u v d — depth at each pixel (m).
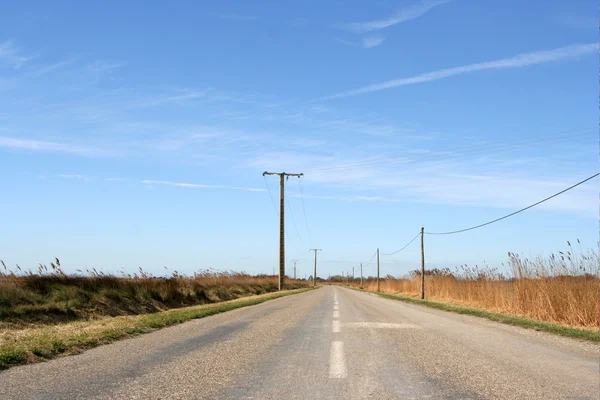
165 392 5.48
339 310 18.89
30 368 6.76
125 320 13.47
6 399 5.11
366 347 8.97
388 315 16.81
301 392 5.54
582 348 9.15
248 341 9.65
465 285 30.27
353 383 6.00
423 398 5.31
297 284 93.44
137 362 7.28
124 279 22.12
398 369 6.90
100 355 7.88
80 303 17.17
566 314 15.92
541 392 5.58
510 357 8.00
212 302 27.25
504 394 5.49
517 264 19.69
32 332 10.88
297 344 9.27
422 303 27.80
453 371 6.78
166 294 22.84
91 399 5.14
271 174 48.56
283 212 48.38
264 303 24.19
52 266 18.61
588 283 16.19
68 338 9.29
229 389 5.65
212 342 9.47
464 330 12.10
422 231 38.94
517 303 19.45
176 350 8.46
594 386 5.89
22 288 16.55
